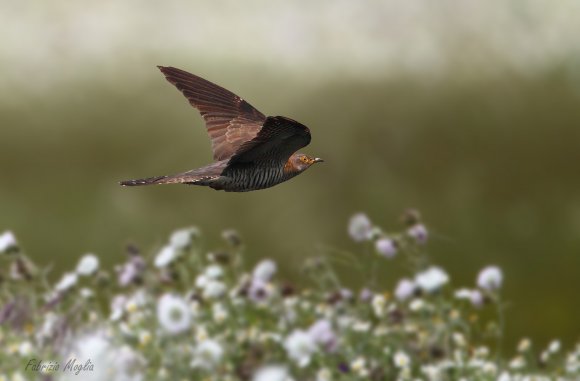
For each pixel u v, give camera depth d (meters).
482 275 12.49
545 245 25.94
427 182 31.42
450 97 35.69
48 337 11.87
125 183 9.76
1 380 11.69
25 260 12.61
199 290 13.14
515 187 30.42
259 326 12.58
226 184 10.13
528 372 13.27
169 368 11.29
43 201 30.02
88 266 12.55
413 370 12.35
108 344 11.18
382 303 12.49
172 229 28.80
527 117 34.00
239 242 12.98
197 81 11.91
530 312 22.48
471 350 12.88
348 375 11.70
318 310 12.77
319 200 29.75
